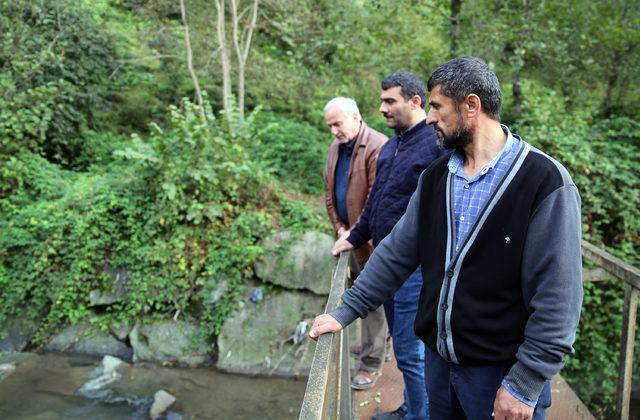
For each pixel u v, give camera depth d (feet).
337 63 24.97
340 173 9.90
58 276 17.44
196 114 19.66
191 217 17.22
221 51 23.65
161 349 16.47
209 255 17.31
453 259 4.24
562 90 24.93
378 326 9.25
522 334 4.11
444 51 22.31
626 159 19.07
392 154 7.30
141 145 18.13
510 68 21.75
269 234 17.89
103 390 14.75
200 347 16.60
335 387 5.53
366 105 26.78
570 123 19.98
